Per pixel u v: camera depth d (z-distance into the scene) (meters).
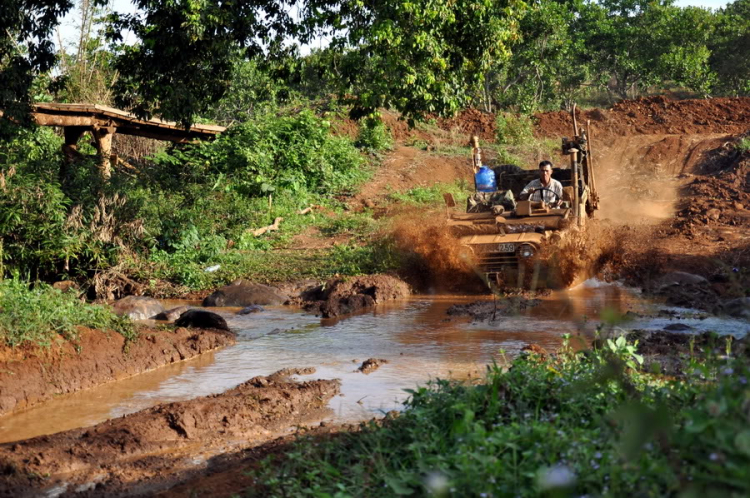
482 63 16.30
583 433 4.06
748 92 62.72
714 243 16.86
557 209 13.67
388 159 31.03
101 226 14.69
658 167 29.92
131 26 15.36
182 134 24.39
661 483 3.28
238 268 16.30
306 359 8.78
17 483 5.21
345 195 26.86
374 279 13.36
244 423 6.43
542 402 5.03
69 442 5.97
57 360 7.80
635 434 3.39
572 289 12.97
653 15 59.75
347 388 7.38
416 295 13.50
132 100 16.14
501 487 3.58
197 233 18.11
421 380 7.50
